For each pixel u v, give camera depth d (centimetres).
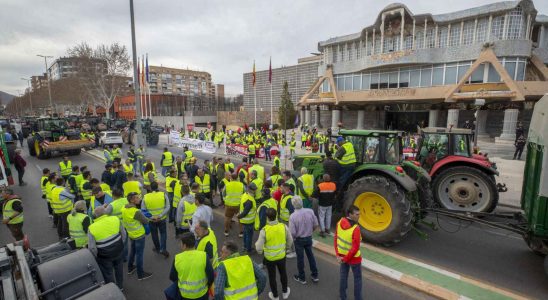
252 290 379
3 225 911
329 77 4031
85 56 4547
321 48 4375
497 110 3006
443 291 520
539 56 3050
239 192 781
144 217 584
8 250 450
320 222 754
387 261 626
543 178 514
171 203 884
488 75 2881
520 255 663
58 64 10725
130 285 575
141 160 1526
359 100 3738
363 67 3656
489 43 2797
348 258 466
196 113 5612
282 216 680
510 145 2547
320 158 925
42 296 389
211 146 2419
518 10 2817
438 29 3281
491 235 773
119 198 648
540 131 540
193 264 387
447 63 3141
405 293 529
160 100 6297
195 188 716
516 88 2622
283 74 6328
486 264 621
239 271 373
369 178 699
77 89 5459
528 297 507
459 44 3169
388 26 3562
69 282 406
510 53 2789
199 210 610
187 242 393
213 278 398
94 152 2397
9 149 1805
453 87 2998
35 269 426
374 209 702
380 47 3653
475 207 889
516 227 627
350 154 777
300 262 558
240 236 789
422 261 632
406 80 3444
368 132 788
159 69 10612
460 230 808
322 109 4509
